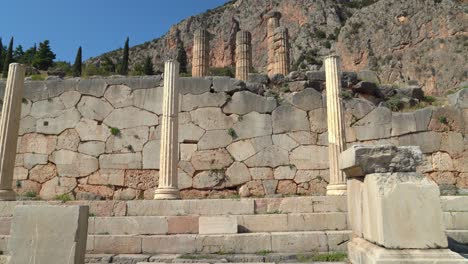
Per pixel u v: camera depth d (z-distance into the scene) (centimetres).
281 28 1775
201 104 1306
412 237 478
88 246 735
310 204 859
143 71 5828
